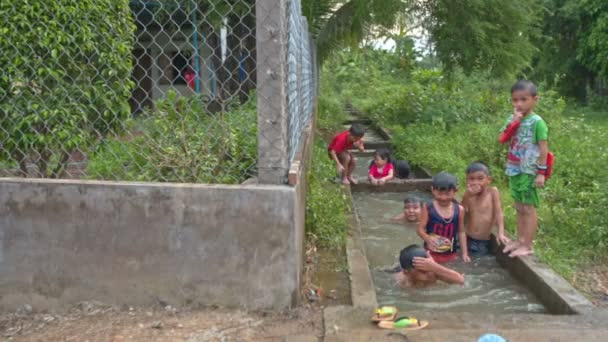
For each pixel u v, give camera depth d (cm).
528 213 480
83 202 363
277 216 355
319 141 1150
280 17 351
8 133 386
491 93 1511
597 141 960
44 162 399
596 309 366
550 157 471
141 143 426
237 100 540
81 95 391
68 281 370
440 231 516
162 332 337
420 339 324
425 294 439
